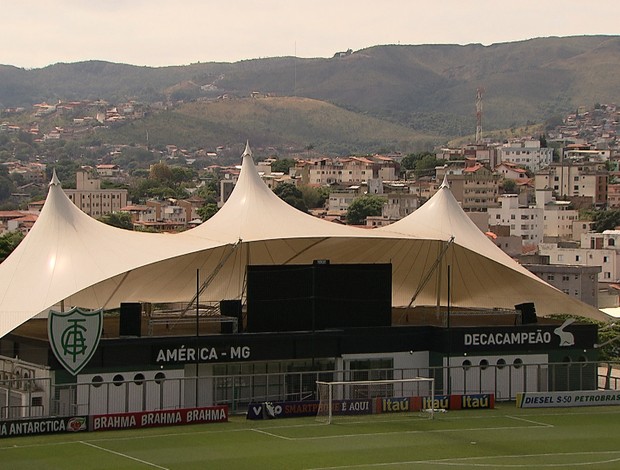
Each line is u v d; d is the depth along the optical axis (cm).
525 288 9156
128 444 6400
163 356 7400
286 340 7750
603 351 13538
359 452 6334
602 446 6650
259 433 6788
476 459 6253
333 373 7919
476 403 7819
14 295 7750
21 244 8331
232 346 7594
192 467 5881
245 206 8862
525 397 7862
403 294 9462
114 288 8681
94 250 8012
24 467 5800
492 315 9131
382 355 8031
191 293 8975
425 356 8175
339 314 7994
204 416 7088
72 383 7131
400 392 7944
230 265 8869
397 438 6744
